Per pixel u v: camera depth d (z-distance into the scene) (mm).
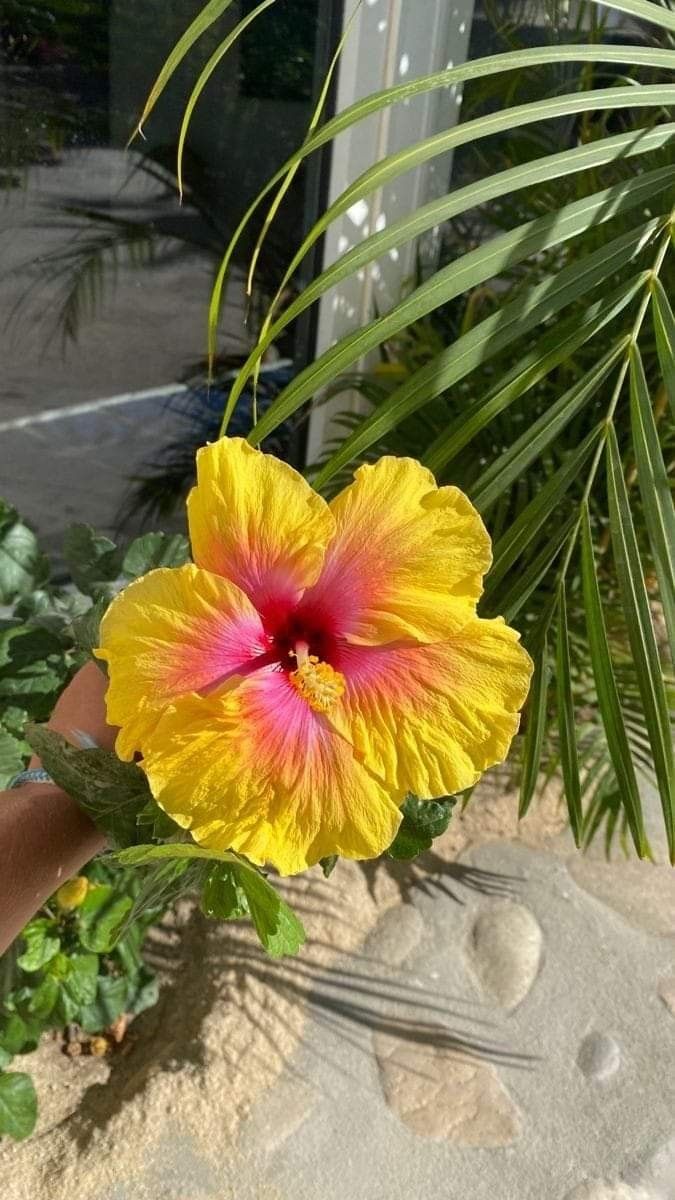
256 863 295
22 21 779
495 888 976
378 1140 764
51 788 374
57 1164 721
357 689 314
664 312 511
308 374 443
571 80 939
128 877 772
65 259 915
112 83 843
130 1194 710
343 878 960
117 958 819
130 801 340
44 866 349
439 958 905
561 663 588
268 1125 763
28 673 696
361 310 1054
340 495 319
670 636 477
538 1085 815
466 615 309
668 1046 854
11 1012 730
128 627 289
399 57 925
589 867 1009
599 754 954
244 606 301
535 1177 752
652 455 498
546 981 896
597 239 866
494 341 473
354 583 317
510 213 1011
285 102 916
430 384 466
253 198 963
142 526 1123
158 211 932
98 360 987
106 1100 778
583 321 506
